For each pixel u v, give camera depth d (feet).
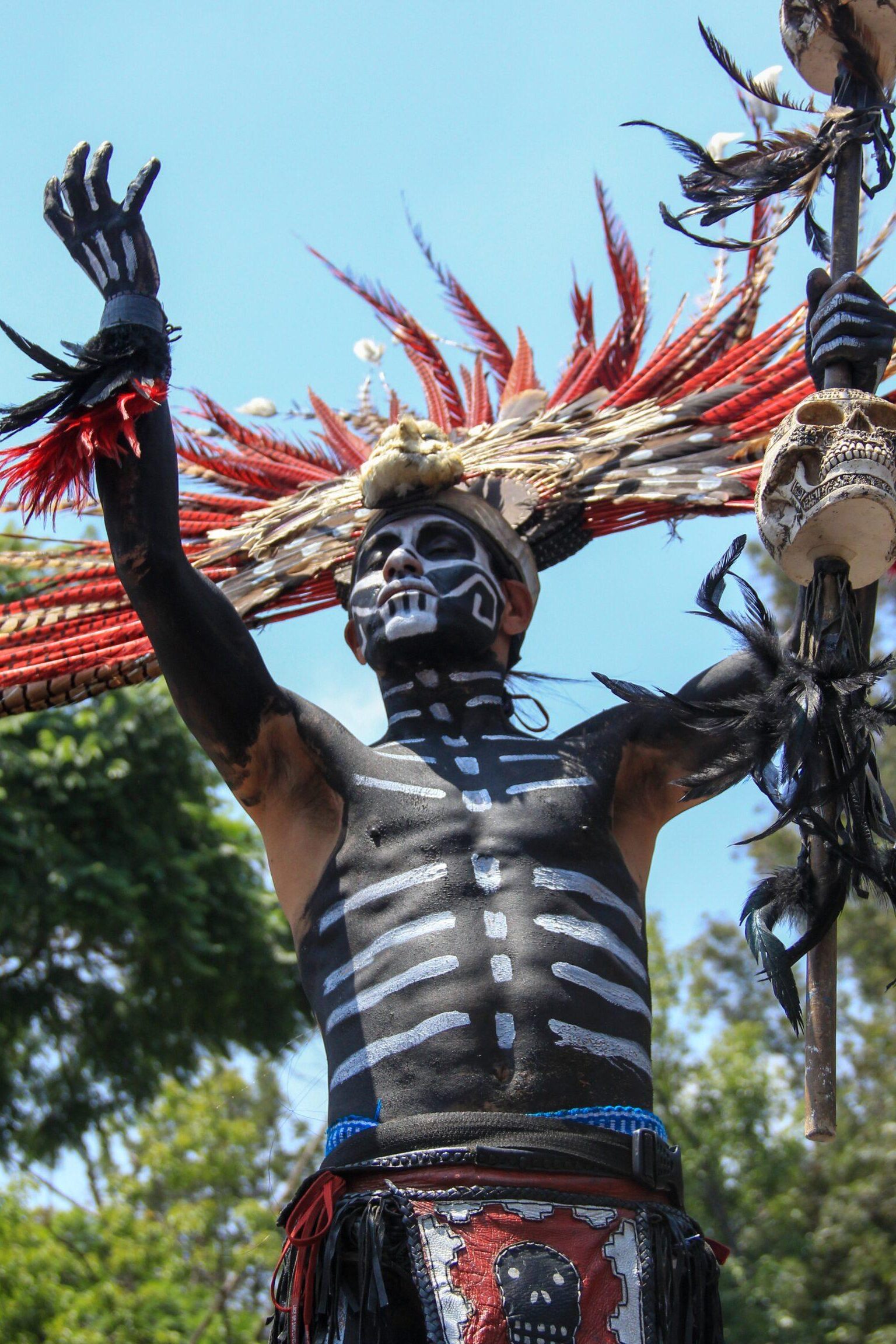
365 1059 12.90
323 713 14.94
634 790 14.97
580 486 17.62
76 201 14.49
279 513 17.98
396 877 13.71
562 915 13.50
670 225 15.66
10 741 45.32
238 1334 39.63
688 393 18.81
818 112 16.10
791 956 13.60
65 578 18.40
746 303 20.04
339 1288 12.05
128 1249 40.91
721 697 14.90
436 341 23.04
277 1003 48.67
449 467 16.20
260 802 14.79
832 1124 13.25
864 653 14.46
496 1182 11.96
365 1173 12.25
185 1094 48.88
